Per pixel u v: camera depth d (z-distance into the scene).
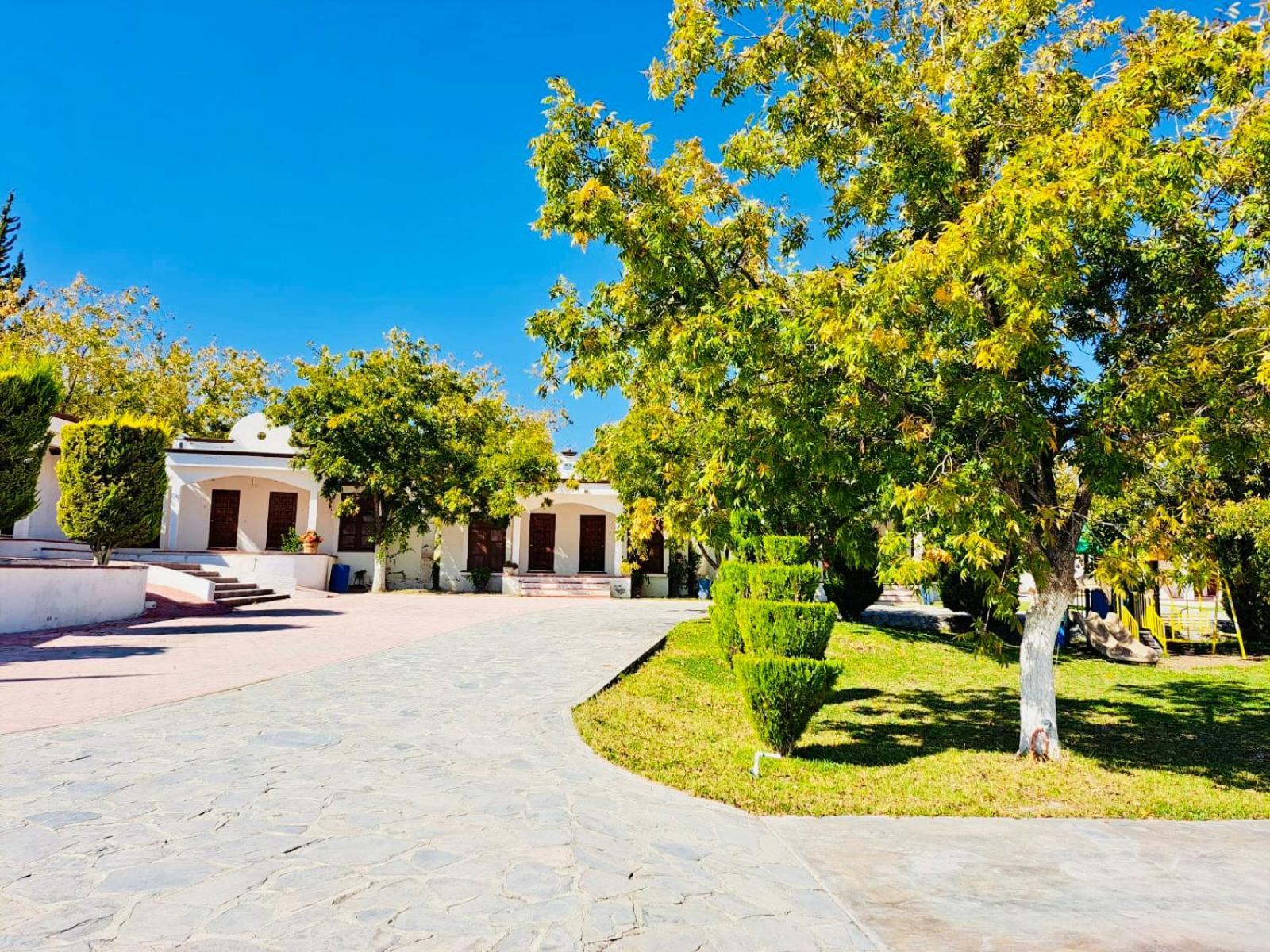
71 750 6.31
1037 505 6.87
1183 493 7.06
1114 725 10.29
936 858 5.02
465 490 26.41
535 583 27.78
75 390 30.31
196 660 11.12
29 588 13.63
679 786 6.31
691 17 6.78
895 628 18.75
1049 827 5.86
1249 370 6.02
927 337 5.83
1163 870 4.95
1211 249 6.61
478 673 10.75
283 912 3.72
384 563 27.03
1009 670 14.35
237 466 25.92
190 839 4.56
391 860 4.39
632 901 4.05
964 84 7.13
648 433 15.17
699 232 6.98
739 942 3.69
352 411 24.92
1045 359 6.13
